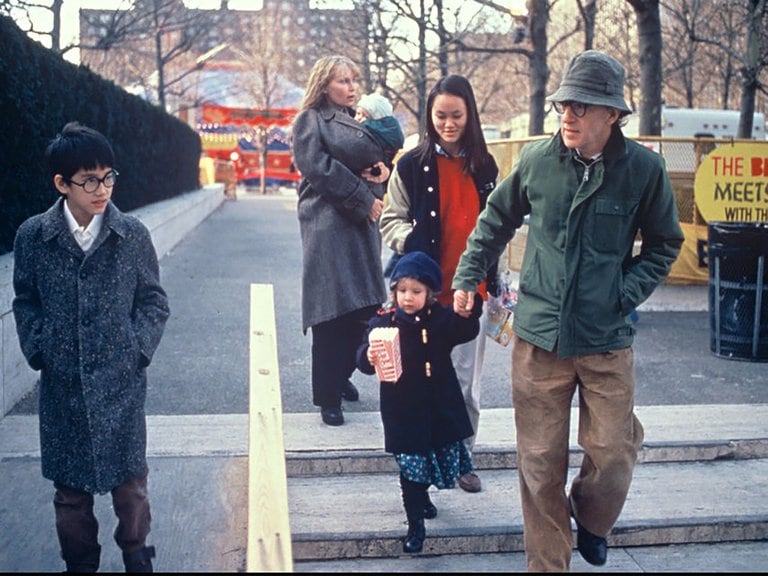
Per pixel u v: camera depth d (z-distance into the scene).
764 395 6.44
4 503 4.43
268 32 38.94
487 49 13.73
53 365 3.38
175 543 4.11
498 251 4.00
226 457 5.00
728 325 7.51
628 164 3.59
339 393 5.42
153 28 16.25
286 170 48.00
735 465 5.27
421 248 4.52
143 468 3.53
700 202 9.45
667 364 7.35
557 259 3.66
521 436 3.82
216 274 12.00
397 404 4.12
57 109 7.77
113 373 3.42
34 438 5.20
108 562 3.96
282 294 10.45
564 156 3.64
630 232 3.70
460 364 4.67
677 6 18.11
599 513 3.75
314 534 4.29
